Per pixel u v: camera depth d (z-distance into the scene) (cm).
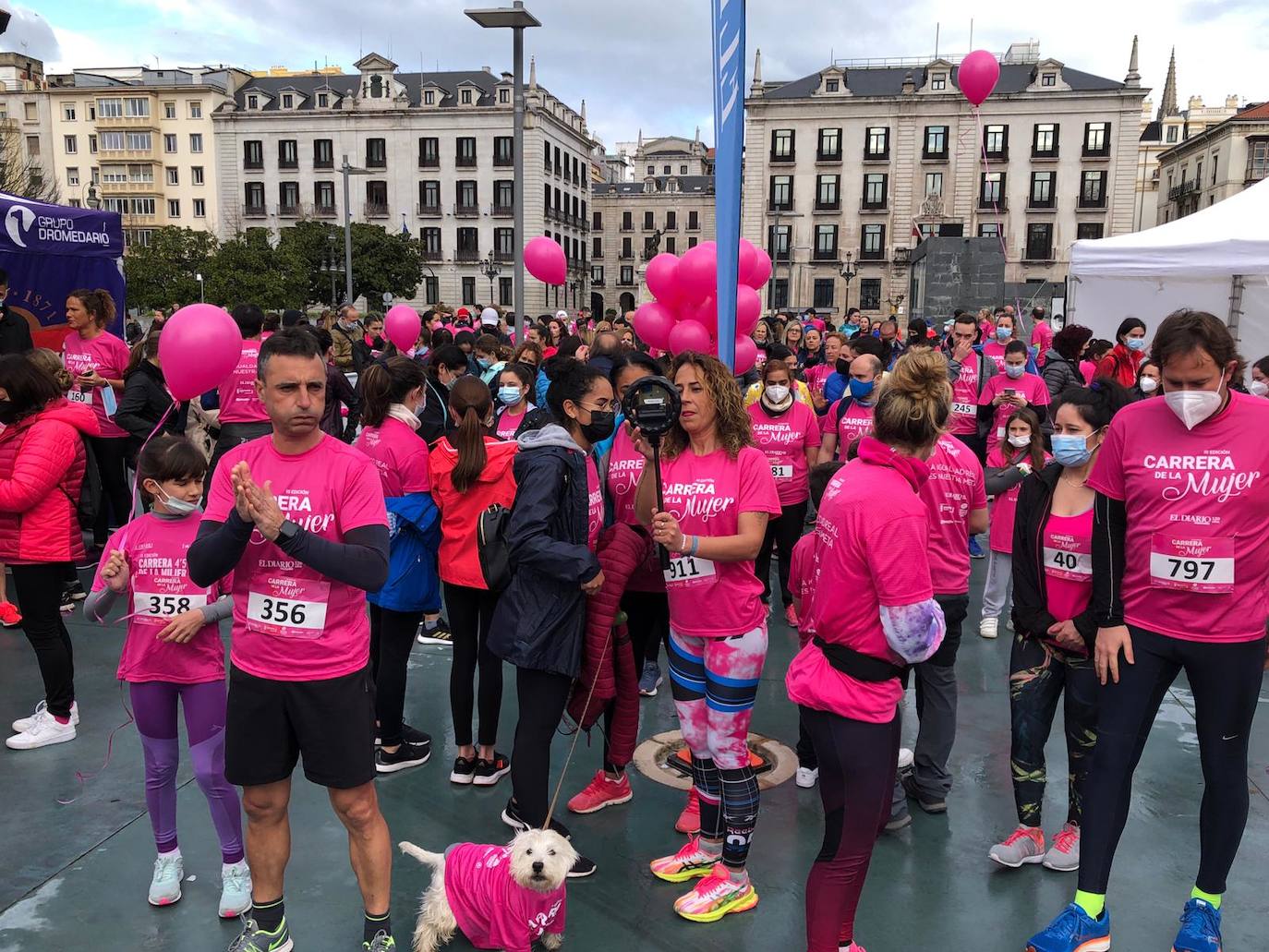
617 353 456
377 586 239
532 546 282
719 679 280
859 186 5606
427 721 435
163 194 6969
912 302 2959
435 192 5866
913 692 477
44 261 791
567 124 6372
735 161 366
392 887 303
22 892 298
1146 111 7431
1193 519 255
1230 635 258
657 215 7925
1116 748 271
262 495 220
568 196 6494
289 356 233
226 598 286
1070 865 316
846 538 232
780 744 416
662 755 404
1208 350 245
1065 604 305
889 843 334
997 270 2514
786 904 296
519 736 301
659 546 286
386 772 383
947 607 337
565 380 311
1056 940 268
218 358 332
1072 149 5356
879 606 230
